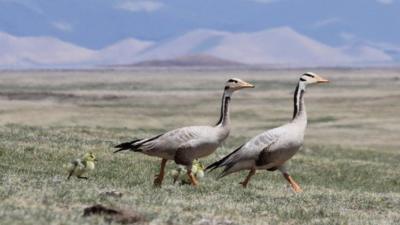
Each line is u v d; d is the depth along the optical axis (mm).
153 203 16547
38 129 36469
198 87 150500
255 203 18000
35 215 13445
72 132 36188
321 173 31156
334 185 28156
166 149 20047
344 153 42875
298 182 27984
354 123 67688
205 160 29812
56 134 34031
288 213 16797
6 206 14312
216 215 15961
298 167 32031
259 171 29469
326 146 48969
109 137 35562
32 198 15695
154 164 26938
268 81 186875
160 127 65250
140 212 14602
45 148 27781
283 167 21125
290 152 20656
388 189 28625
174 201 17172
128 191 18281
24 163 23922
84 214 14180
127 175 23000
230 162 20578
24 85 154500
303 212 17031
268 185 23781
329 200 19734
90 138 33656
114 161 26562
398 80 189750
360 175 31609
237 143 44000
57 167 23375
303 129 20875
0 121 61844
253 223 15375
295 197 19750
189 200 17734
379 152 44906
